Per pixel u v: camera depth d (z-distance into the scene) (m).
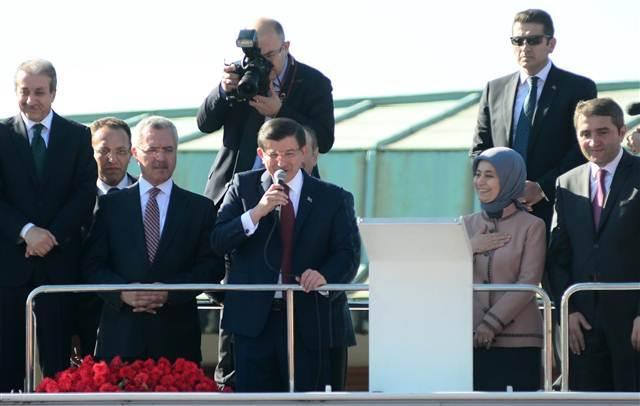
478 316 25.22
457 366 23.25
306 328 24.94
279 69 27.66
